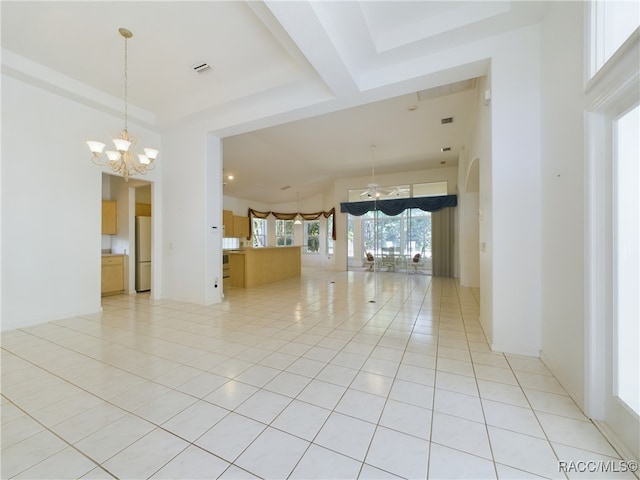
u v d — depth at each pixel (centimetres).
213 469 133
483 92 304
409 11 252
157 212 493
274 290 604
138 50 301
